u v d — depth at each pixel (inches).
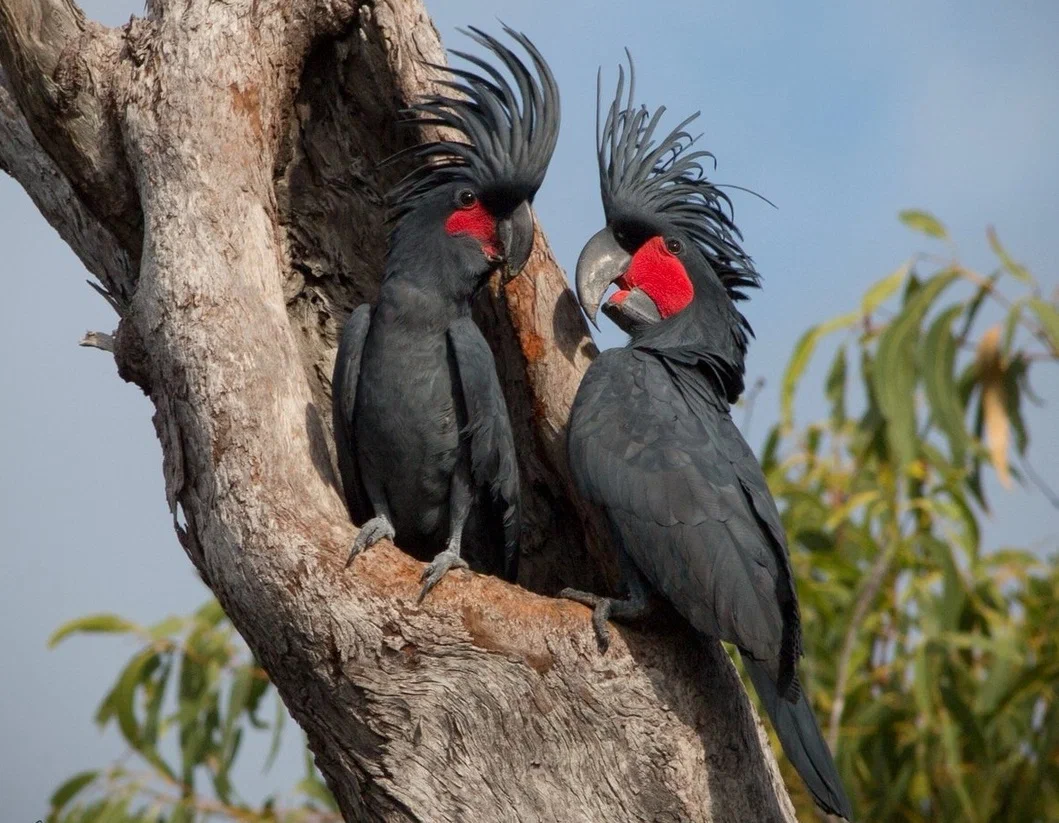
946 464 580.1
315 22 463.8
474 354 420.5
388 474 429.7
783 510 598.5
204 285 416.5
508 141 435.8
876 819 566.9
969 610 577.3
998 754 563.5
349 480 434.6
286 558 380.8
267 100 456.4
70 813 607.5
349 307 489.1
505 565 438.0
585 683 378.0
